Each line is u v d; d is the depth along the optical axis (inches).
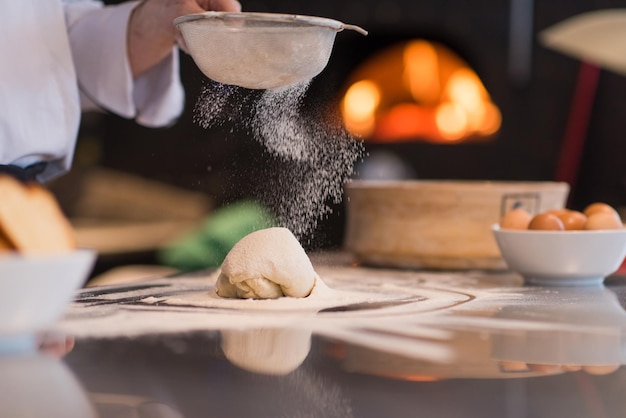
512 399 42.8
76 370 46.9
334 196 71.1
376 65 174.4
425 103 172.6
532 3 163.2
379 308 60.6
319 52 64.1
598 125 164.1
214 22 62.6
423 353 49.6
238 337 52.5
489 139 167.3
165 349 50.1
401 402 41.9
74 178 161.5
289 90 68.7
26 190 53.2
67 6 83.0
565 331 54.1
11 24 73.6
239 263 62.9
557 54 163.6
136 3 79.8
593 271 70.7
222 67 63.6
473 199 80.9
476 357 49.0
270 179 71.4
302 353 49.6
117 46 79.7
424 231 81.4
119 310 59.6
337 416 39.7
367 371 47.0
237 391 43.3
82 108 85.8
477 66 166.9
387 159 169.8
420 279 75.4
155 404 40.9
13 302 46.8
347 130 71.0
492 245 81.0
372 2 164.9
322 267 84.4
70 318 57.1
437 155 169.3
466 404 41.8
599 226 71.2
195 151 164.2
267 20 61.8
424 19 164.4
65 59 75.7
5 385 44.1
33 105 74.0
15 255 47.7
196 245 122.1
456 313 59.0
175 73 85.5
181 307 60.7
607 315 58.5
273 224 71.5
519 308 60.8
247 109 69.2
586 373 47.1
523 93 165.6
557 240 69.8
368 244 83.9
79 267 48.0
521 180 166.7
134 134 165.0
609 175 164.2
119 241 144.6
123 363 47.9
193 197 163.5
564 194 85.3
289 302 61.9
